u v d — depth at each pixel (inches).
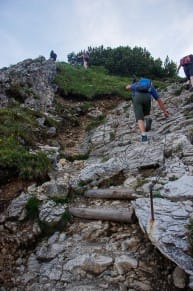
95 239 171.5
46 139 341.4
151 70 765.3
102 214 181.5
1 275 162.1
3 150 240.7
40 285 152.2
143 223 155.9
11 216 195.0
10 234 185.2
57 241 176.1
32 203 199.5
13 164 225.1
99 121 430.3
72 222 188.4
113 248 161.3
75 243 171.3
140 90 289.0
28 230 186.1
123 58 775.1
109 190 202.4
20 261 170.2
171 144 239.8
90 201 203.8
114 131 362.3
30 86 461.7
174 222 151.9
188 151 224.2
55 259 164.4
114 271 148.3
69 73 653.3
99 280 146.7
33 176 225.3
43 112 422.3
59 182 223.6
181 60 381.7
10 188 218.1
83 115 473.4
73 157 296.4
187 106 345.7
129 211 175.9
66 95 530.9
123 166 229.5
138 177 214.4
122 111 451.2
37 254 171.2
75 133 401.4
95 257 156.3
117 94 536.7
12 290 153.1
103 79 641.6
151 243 156.7
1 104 378.3
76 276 151.6
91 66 784.3
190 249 135.3
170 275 141.8
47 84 518.3
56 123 394.9
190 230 140.8
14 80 439.5
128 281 143.2
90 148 325.7
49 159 252.4
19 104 401.1
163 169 212.5
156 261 148.9
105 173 224.8
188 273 133.5
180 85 478.0
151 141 268.8
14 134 291.3
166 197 177.6
